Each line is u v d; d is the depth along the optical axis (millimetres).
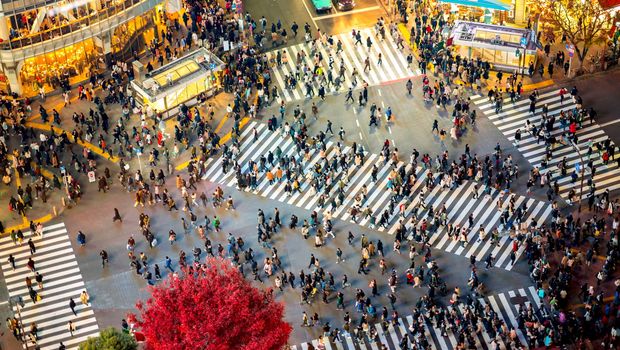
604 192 101938
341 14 127188
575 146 101750
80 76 119375
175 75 113688
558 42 119750
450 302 95125
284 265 99000
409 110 113812
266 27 125562
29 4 111312
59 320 95875
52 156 109188
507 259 98438
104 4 116250
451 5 124125
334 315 94875
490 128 111062
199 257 99812
